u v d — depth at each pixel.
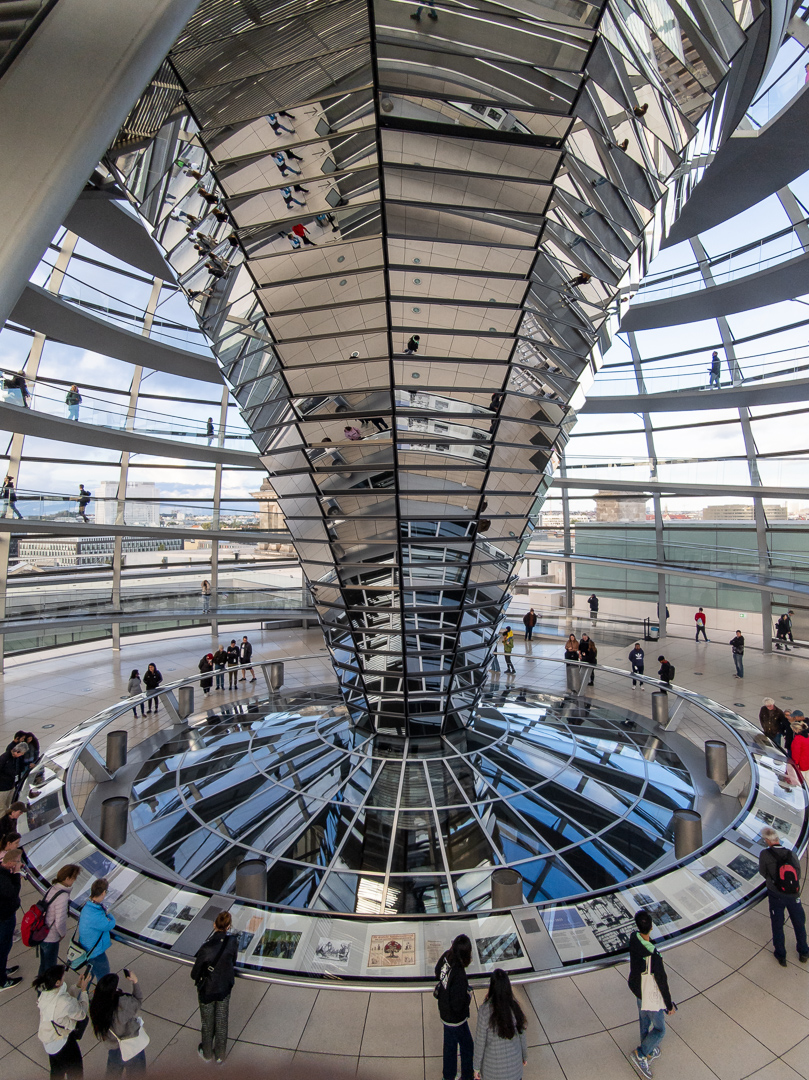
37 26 2.56
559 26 6.86
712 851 8.65
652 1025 5.68
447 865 9.70
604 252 10.26
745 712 17.55
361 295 9.66
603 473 29.62
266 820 10.88
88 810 12.10
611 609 32.09
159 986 6.85
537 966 6.88
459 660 13.23
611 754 13.28
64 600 23.83
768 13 9.30
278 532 28.52
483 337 10.07
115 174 9.27
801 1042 6.18
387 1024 6.38
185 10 2.57
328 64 7.22
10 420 19.30
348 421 11.02
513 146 8.11
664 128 9.05
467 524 12.04
